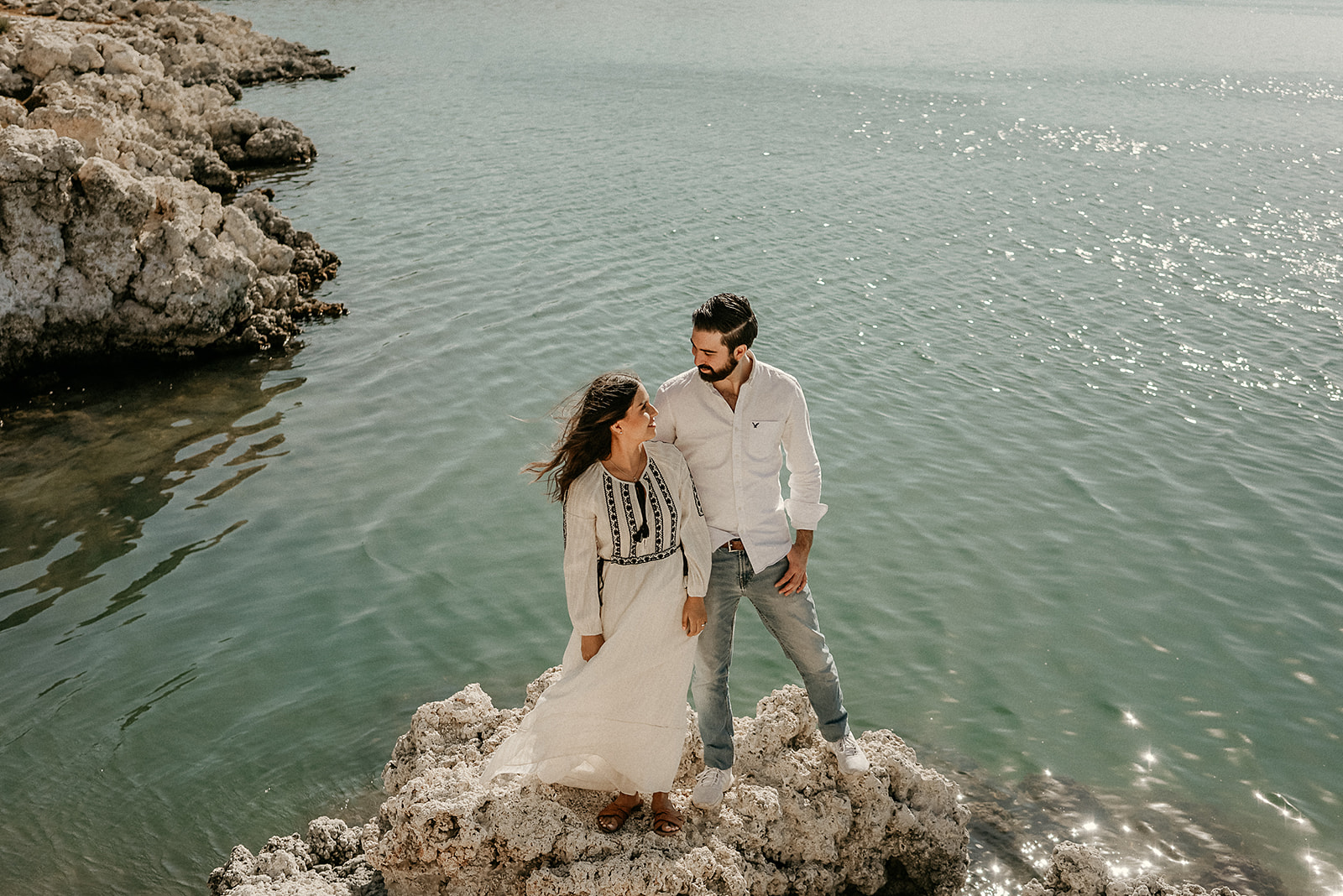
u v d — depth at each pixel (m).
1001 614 7.89
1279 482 10.30
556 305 15.21
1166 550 8.95
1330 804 5.94
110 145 15.42
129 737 6.30
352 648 7.33
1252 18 70.19
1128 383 12.84
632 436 3.54
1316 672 7.27
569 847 3.91
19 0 33.19
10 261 12.20
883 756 4.77
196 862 5.30
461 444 10.91
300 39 42.91
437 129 27.52
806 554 3.99
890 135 28.48
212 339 13.38
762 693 6.84
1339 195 22.89
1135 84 39.03
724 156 25.31
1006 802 5.80
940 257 18.00
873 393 12.30
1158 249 18.72
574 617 3.74
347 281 16.33
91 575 8.29
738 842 4.29
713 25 52.09
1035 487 10.08
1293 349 14.07
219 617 7.69
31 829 5.51
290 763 6.09
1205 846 5.54
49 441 11.00
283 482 10.04
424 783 4.34
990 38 52.09
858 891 4.68
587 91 33.41
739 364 3.77
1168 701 6.89
